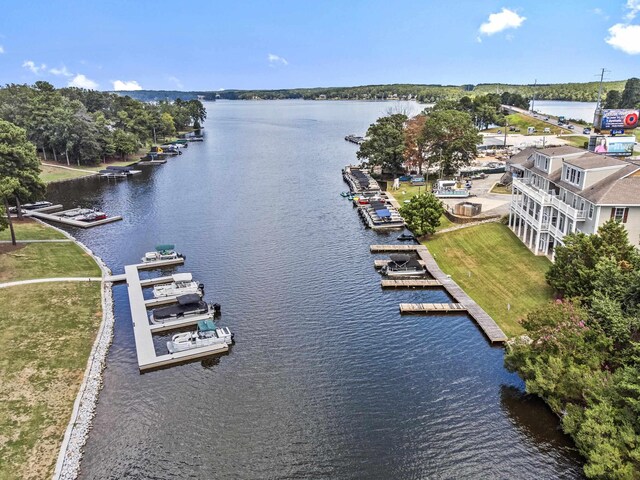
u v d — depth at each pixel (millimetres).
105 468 33500
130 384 42906
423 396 40844
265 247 78188
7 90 175000
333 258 73000
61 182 133250
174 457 34562
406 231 85875
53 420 37500
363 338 50156
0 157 83000
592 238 48344
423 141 122375
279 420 38219
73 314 53469
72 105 165875
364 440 36062
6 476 32000
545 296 53812
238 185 128250
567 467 33312
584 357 36156
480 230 76562
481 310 54625
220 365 45812
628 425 29734
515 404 39625
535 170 74562
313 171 148250
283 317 54625
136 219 96000
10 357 44531
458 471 33250
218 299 59156
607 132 118062
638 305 37219
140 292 60562
